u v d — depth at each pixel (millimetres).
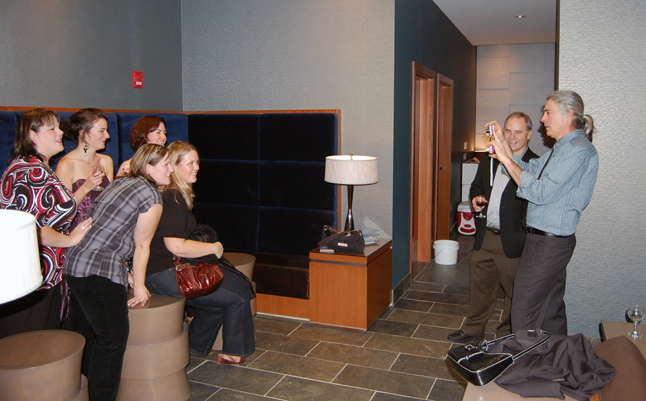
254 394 2861
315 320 3934
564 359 2043
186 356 2756
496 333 3412
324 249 3891
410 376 3074
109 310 2436
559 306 2764
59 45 3523
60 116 3379
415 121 5137
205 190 4621
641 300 3393
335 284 3838
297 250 4371
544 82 8383
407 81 4559
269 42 4500
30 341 2189
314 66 4379
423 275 5352
